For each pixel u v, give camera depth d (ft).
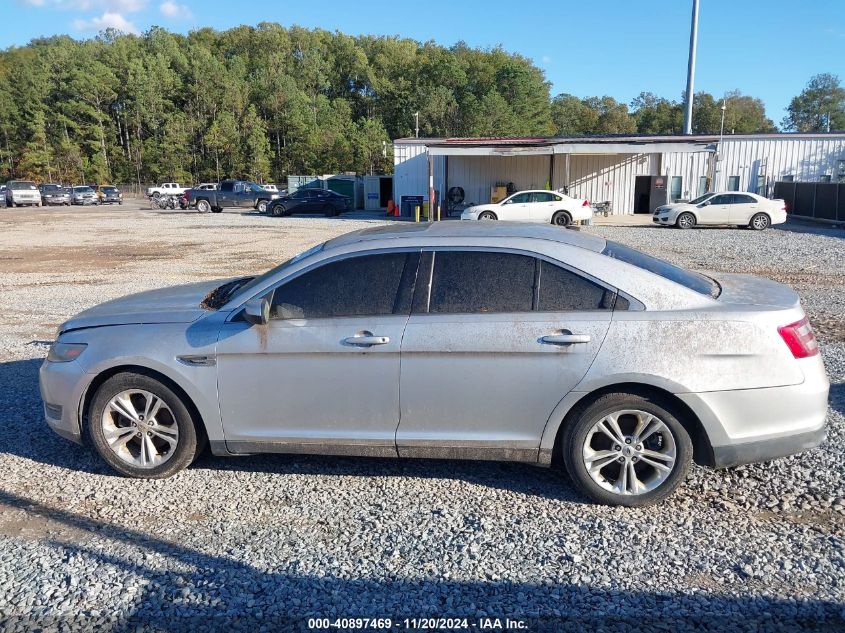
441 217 115.96
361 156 291.79
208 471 14.60
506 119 294.05
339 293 13.07
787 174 111.04
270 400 13.21
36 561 11.00
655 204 116.67
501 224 14.79
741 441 12.04
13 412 18.47
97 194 194.29
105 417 13.99
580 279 12.48
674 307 12.21
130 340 13.67
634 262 13.05
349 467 14.71
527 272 12.65
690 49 114.21
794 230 79.82
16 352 25.07
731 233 75.92
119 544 11.53
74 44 383.86
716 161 106.32
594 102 438.81
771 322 12.01
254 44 418.31
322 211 121.29
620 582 10.19
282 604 9.79
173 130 307.17
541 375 12.28
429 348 12.48
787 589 9.97
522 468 14.47
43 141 311.27
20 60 380.78
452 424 12.76
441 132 302.45
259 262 52.95
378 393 12.83
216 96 325.42
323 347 12.79
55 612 9.62
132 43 385.50
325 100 344.69
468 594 9.98
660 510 12.44
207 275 45.98
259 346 13.04
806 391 12.01
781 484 13.33
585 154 111.04
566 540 11.42
